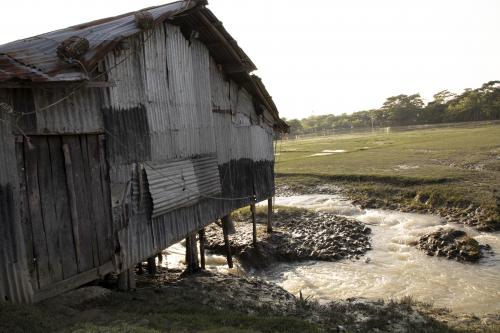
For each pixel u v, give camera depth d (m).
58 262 8.76
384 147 56.44
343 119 158.62
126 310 9.31
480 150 44.44
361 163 41.47
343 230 21.81
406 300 12.90
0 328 6.75
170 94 12.16
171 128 12.19
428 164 37.91
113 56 9.86
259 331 8.19
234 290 12.52
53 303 8.60
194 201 13.27
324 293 15.17
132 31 9.73
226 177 15.93
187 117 13.07
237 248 19.34
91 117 9.33
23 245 8.02
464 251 17.98
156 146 11.48
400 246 19.95
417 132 88.81
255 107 18.88
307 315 10.61
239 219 24.66
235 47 14.20
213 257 19.31
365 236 21.47
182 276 14.49
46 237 8.52
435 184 29.11
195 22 12.63
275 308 11.01
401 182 30.91
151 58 11.30
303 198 31.06
